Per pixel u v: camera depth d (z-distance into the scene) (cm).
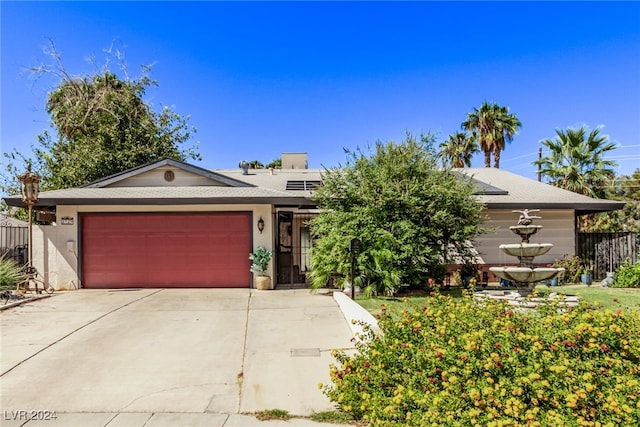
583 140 1989
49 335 735
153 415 450
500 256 1483
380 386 423
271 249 1276
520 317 490
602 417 330
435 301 600
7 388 515
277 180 1683
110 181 1373
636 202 2469
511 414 331
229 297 1103
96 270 1260
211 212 1282
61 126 2228
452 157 2780
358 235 1090
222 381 537
